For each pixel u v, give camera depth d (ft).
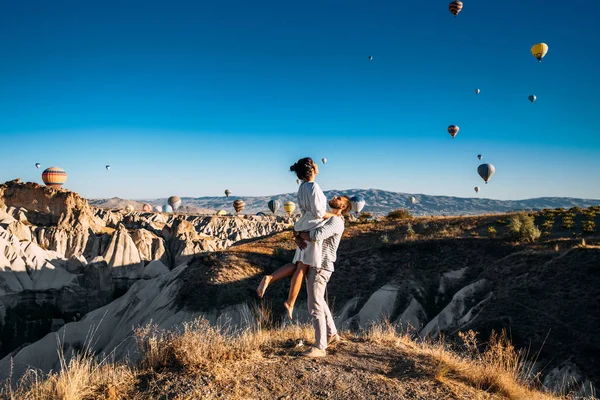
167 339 17.87
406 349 21.38
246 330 20.57
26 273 272.72
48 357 128.47
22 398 13.60
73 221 377.50
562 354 62.90
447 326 88.58
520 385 18.65
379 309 116.47
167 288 147.74
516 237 128.26
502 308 80.07
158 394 14.26
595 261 83.97
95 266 289.53
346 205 19.29
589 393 53.57
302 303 124.26
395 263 134.51
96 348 136.15
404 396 15.40
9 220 365.81
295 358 18.31
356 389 15.64
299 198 17.98
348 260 143.84
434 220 175.83
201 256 156.35
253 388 15.06
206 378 15.39
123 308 155.22
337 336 21.62
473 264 123.44
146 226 413.39
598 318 68.64
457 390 16.44
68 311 264.93
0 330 240.32
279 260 150.30
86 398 13.82
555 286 81.51
